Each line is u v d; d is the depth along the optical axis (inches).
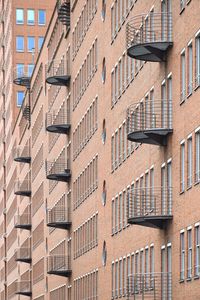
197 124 2236.7
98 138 3373.5
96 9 3383.4
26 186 5570.9
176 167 2399.1
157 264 2568.9
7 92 6850.4
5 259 6899.6
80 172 3759.8
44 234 4808.1
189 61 2300.7
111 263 3166.8
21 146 5812.0
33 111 5221.5
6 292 6845.5
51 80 4025.6
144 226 2613.2
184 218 2336.4
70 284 4008.4
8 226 6712.6
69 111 3993.6
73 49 3863.2
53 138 4456.2
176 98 2395.4
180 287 2359.7
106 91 3225.9
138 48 2464.3
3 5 7258.9
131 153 2861.7
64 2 3937.0
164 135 2474.2
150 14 2588.6
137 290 2667.3
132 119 2682.1
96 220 3430.1
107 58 3206.2
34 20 6638.8
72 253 3956.7
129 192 2657.5
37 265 5098.4
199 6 2213.3
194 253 2257.6
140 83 2736.2
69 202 4033.0
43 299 4840.1
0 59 7391.7
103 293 3292.3
